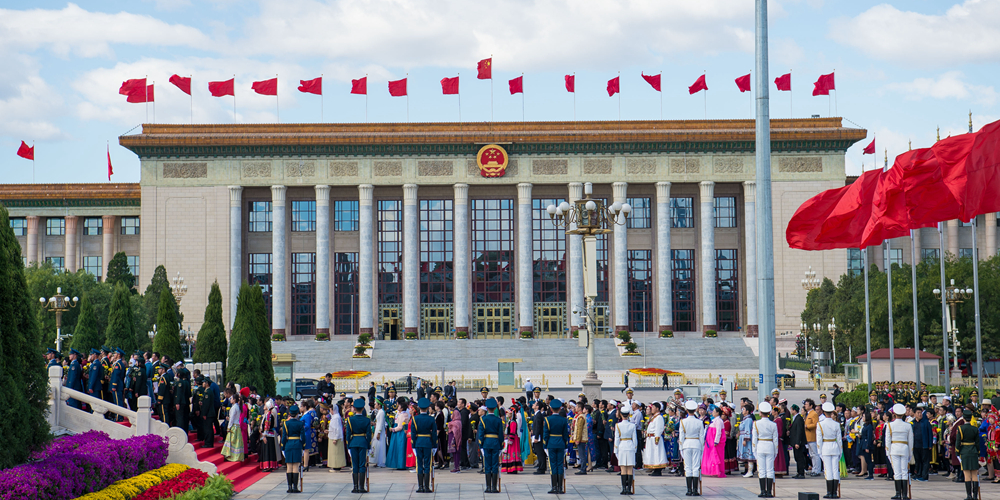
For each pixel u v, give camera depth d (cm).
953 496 2281
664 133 9788
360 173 9844
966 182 2300
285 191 9888
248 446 2969
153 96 9000
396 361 8712
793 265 9794
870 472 2723
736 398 6131
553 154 9900
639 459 2866
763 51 2450
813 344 8788
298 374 8431
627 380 7000
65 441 2128
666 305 9806
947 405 2934
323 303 9738
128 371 2875
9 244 1797
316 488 2436
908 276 7819
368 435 2347
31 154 10069
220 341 4562
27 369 1820
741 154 9894
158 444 2350
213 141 9694
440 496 2275
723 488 2408
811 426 2695
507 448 2791
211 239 9775
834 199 2778
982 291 7512
